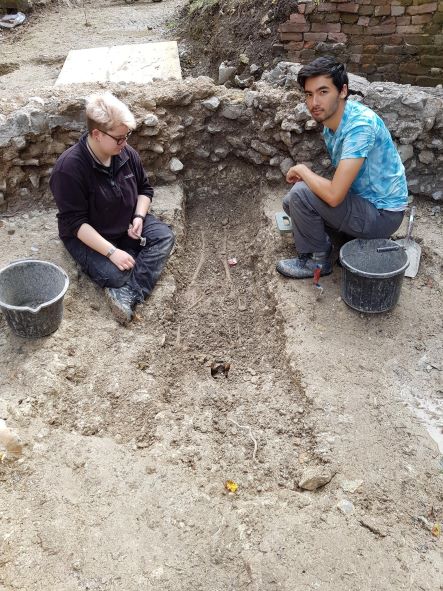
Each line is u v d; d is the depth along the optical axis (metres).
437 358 2.91
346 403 2.66
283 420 2.70
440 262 3.44
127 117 2.82
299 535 2.10
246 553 2.04
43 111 3.84
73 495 2.22
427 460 2.42
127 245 3.45
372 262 3.21
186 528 2.13
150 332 3.22
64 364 2.84
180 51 6.36
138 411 2.70
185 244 4.06
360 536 2.11
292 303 3.22
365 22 4.90
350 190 3.12
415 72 5.05
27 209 3.97
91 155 3.03
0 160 3.86
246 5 5.68
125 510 2.18
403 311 3.17
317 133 3.93
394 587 1.95
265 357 3.17
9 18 7.99
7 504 2.17
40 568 1.98
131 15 8.03
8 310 2.76
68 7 8.62
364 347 2.96
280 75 4.25
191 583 1.96
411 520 2.20
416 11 4.74
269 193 4.14
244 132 4.20
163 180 4.24
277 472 2.46
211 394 2.89
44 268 3.03
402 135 3.78
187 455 2.49
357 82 4.01
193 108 4.17
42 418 2.57
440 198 3.89
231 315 3.54
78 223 3.14
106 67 5.88
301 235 3.26
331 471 2.37
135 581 1.96
